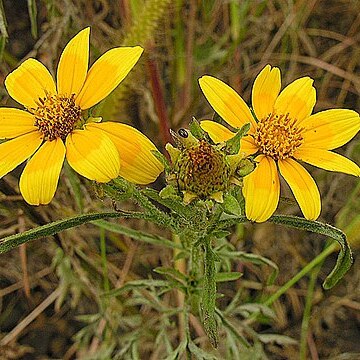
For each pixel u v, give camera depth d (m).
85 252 0.22
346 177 0.26
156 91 0.21
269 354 0.25
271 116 0.13
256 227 0.25
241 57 0.27
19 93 0.14
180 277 0.16
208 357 0.16
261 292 0.24
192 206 0.12
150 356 0.23
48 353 0.25
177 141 0.12
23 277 0.25
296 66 0.28
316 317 0.25
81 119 0.13
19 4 0.27
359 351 0.25
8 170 0.12
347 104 0.27
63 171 0.20
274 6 0.28
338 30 0.29
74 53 0.13
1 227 0.23
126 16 0.20
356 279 0.25
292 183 0.12
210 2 0.25
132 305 0.23
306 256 0.26
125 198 0.12
